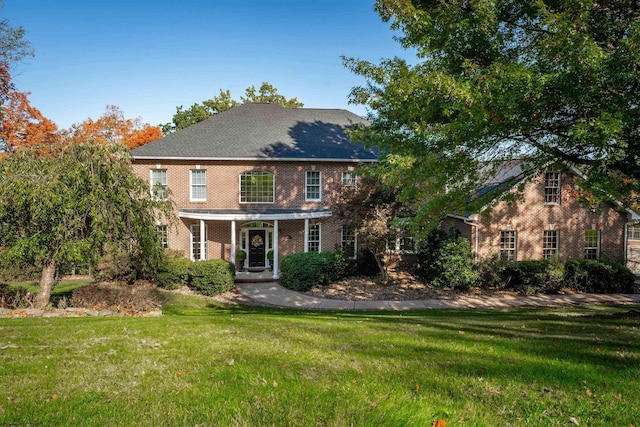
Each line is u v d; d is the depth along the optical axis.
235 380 4.46
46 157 11.66
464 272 17.41
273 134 22.61
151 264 13.31
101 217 10.88
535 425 3.45
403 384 4.34
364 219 17.61
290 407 3.68
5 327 8.15
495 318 11.10
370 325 9.00
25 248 10.49
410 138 8.94
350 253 21.30
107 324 8.67
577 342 6.78
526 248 19.25
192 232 21.11
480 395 4.06
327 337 7.14
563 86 6.04
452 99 6.63
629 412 3.70
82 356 5.55
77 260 10.74
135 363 5.19
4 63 23.44
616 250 19.84
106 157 11.74
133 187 12.53
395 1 6.99
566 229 19.52
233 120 23.56
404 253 21.08
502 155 10.07
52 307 11.66
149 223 12.91
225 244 21.41
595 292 17.97
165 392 4.10
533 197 19.19
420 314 12.70
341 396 3.95
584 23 6.05
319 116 24.98
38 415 3.54
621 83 6.02
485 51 7.51
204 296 16.41
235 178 21.11
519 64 6.47
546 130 7.79
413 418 3.46
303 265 17.66
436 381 4.45
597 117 6.06
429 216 10.19
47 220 10.82
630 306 14.95
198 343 6.45
